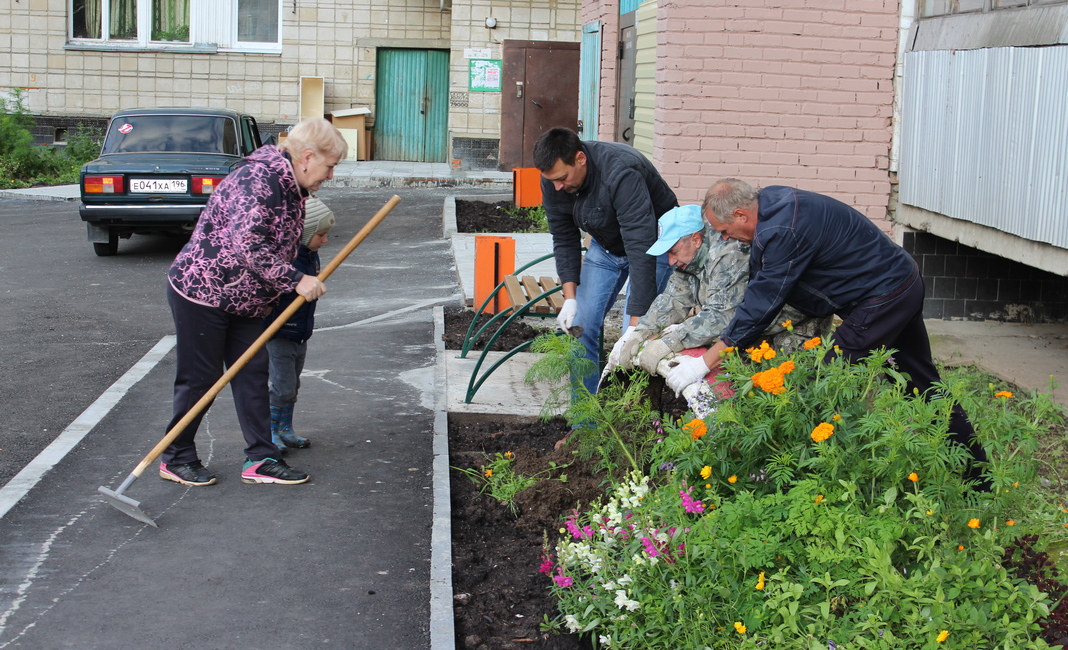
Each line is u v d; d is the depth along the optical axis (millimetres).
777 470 3133
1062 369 6453
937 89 7281
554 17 19812
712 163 8039
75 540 3967
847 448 3096
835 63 7922
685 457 3262
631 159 4887
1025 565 3080
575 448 4805
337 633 3346
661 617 3010
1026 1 6301
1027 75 6031
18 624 3326
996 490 3117
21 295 9023
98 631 3299
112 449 5020
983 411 3447
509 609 3529
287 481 4590
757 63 7906
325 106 20922
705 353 4020
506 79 19031
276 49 20641
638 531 3229
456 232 12688
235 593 3584
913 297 4008
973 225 6879
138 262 10930
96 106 20500
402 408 5805
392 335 7594
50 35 20203
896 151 8055
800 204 3830
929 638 2633
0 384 6227
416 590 3658
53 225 13578
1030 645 2617
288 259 4371
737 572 2986
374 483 4656
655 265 4863
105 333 7668
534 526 4203
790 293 4043
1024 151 6074
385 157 21500
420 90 21266
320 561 3857
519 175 14547
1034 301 7973
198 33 20469
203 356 4383
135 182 10625
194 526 4125
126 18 20438
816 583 2920
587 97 12469
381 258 11297
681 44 7867
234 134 11961
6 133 18422
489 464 4863
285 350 4816
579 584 3377
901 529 2836
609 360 4547
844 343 4105
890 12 7875
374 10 20641
